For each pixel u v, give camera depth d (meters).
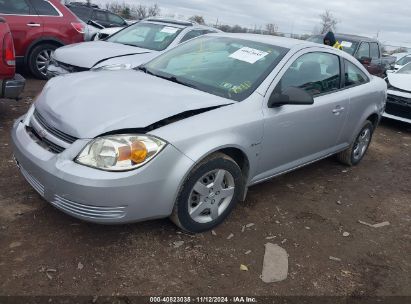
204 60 4.25
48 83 3.90
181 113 3.20
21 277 2.76
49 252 3.03
